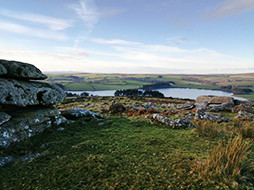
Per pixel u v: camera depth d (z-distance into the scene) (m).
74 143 11.26
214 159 7.26
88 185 6.55
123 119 18.38
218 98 40.06
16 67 14.20
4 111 12.45
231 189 5.82
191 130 13.21
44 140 12.07
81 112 19.20
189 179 6.52
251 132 11.36
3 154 9.32
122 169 7.55
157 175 6.95
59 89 17.72
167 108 36.25
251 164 7.17
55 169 7.79
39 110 14.73
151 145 10.23
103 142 10.97
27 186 6.65
